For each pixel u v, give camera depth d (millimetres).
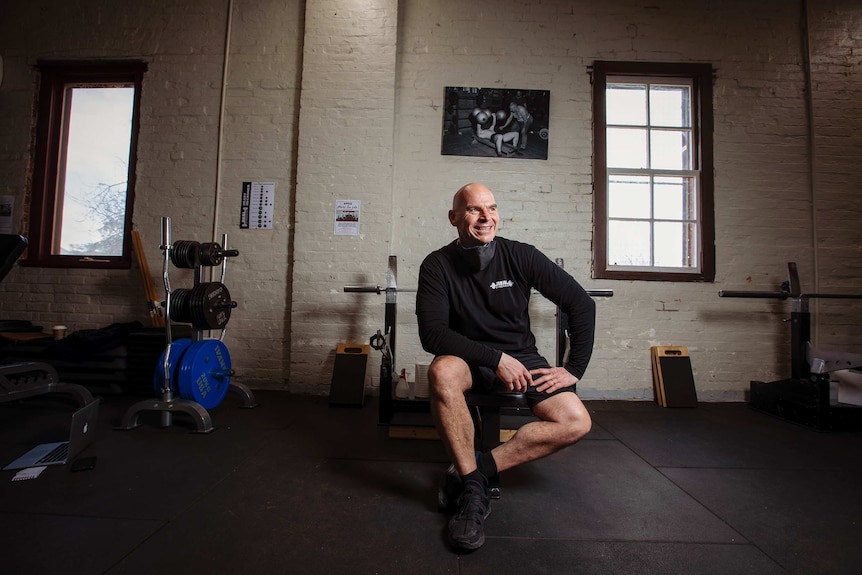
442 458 1776
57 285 3082
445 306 1419
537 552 1115
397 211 3035
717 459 1817
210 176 3078
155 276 3055
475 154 3039
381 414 2096
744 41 3086
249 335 3010
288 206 3045
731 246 3012
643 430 2234
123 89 3268
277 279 3029
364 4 3010
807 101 3070
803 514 1342
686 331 2963
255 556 1066
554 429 1283
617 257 3086
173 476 1542
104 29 3156
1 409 2377
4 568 990
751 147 3047
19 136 3176
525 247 1517
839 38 3062
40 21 3184
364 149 2967
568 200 3025
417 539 1167
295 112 3074
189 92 3107
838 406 2281
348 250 2941
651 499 1437
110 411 2379
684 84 3139
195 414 2045
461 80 3070
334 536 1171
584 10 3082
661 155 3141
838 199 3016
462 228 1431
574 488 1517
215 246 2322
